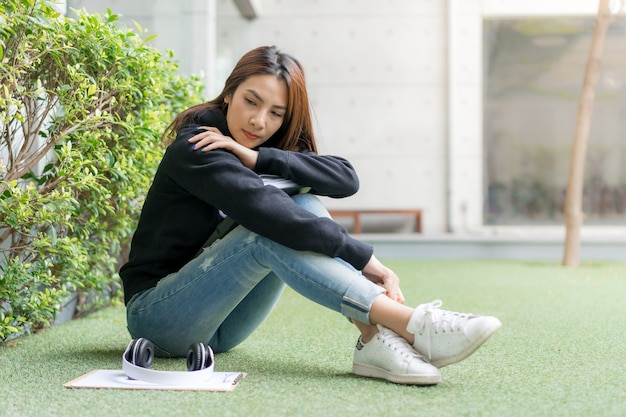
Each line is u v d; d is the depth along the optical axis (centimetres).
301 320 258
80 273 225
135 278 169
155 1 434
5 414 121
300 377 154
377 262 159
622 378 154
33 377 154
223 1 747
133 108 240
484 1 787
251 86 156
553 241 678
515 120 788
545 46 783
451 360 144
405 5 804
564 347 198
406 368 143
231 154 154
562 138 779
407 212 777
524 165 787
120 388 141
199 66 511
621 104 764
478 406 127
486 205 791
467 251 689
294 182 159
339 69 807
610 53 763
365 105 806
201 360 148
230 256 151
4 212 175
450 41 790
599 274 491
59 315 251
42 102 202
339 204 805
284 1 809
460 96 795
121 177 222
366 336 153
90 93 189
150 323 165
